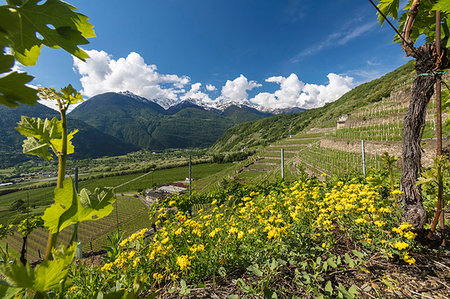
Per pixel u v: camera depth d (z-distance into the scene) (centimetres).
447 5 177
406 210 253
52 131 79
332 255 236
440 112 224
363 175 611
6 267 57
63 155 75
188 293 186
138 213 6469
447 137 1625
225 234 265
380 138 3009
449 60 223
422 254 232
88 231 5294
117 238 238
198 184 8000
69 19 71
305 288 196
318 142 6188
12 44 64
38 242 4341
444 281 195
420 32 257
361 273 215
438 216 233
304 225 279
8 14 63
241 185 730
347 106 10388
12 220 434
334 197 317
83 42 74
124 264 221
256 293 182
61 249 62
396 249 229
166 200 616
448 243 242
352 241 266
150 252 235
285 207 333
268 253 236
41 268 60
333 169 2958
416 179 249
